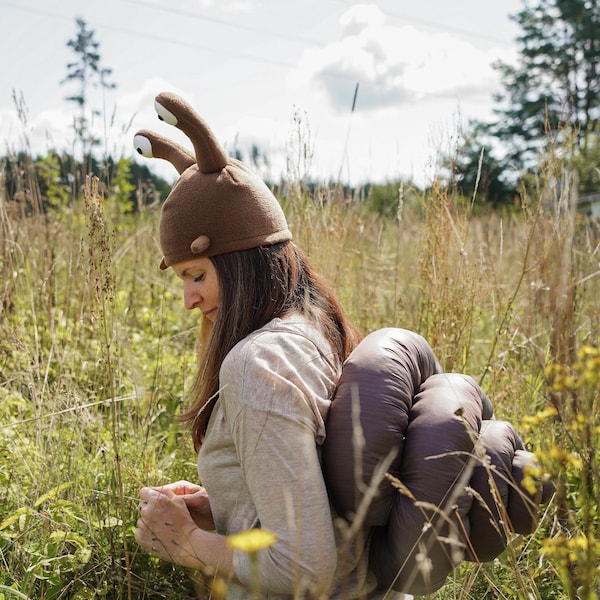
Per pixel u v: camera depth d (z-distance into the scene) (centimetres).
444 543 144
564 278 207
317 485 144
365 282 359
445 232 296
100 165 397
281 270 167
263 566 145
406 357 162
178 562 168
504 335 289
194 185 164
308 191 335
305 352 156
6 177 396
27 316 340
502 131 3600
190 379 313
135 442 251
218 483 161
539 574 198
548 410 132
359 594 156
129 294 393
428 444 146
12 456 230
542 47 3728
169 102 159
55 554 190
